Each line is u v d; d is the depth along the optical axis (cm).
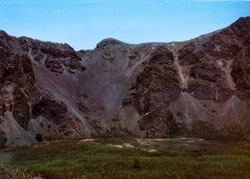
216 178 2967
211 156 4056
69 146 4750
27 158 4028
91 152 4241
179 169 3303
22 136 5394
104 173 3141
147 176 3025
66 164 3572
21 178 2873
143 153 4259
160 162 3619
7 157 4003
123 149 4434
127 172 3172
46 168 3356
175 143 5250
